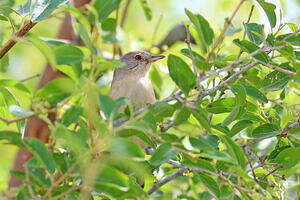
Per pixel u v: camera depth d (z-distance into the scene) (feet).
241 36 42.34
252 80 29.68
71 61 22.04
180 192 34.04
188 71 23.59
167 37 54.95
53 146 26.16
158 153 22.34
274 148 30.27
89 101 20.93
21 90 25.27
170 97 24.76
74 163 21.53
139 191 23.45
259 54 26.17
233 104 29.04
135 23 62.28
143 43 49.88
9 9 27.94
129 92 38.29
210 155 22.38
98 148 20.16
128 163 20.16
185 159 24.43
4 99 28.60
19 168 37.50
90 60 21.99
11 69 56.59
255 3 36.94
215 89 25.63
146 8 36.06
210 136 25.70
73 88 22.58
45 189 22.88
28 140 21.76
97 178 20.56
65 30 43.78
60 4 26.22
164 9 61.00
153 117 23.13
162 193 33.68
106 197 27.48
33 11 26.05
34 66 60.29
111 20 25.85
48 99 23.54
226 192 27.04
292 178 31.99
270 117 31.40
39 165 22.29
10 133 21.68
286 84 29.01
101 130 20.26
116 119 24.82
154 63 45.91
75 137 20.71
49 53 21.45
